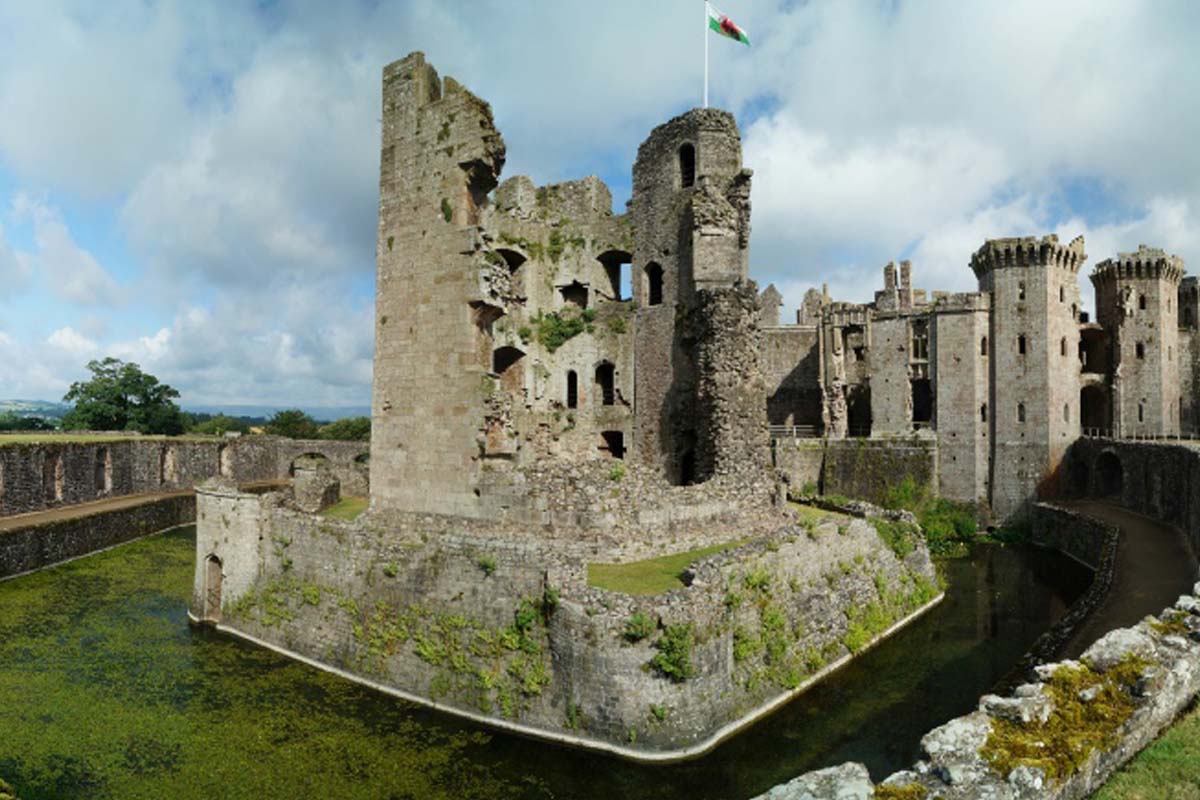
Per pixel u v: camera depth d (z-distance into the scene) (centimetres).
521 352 3719
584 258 3831
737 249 3391
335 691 2050
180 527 5094
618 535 2244
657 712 1661
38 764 1648
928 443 5531
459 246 2408
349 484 6159
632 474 2481
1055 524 4706
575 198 3866
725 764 1662
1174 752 852
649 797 1532
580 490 2272
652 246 3681
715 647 1783
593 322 3784
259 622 2436
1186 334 6769
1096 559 3931
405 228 2566
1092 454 5281
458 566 1970
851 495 5700
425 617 2014
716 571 1920
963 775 703
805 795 675
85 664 2255
